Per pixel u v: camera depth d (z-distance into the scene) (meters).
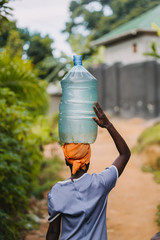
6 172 4.07
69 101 2.10
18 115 4.17
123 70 18.08
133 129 14.20
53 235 1.92
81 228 1.86
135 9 34.50
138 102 17.05
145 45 18.66
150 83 16.38
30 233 4.47
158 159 8.75
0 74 4.86
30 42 26.98
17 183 4.33
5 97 4.51
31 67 5.38
